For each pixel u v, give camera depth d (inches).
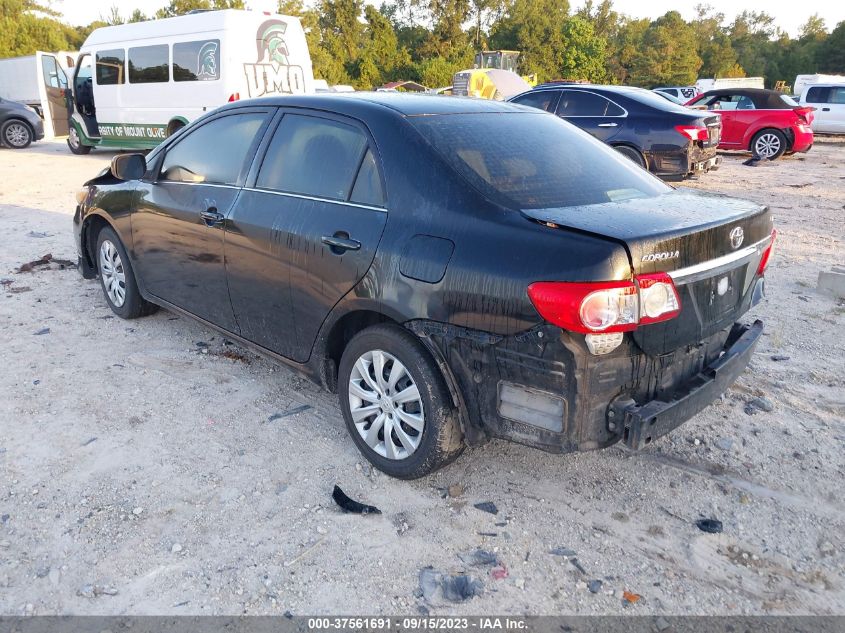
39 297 230.7
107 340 194.4
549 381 103.7
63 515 118.6
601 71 3031.5
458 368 113.7
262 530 116.2
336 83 2573.8
